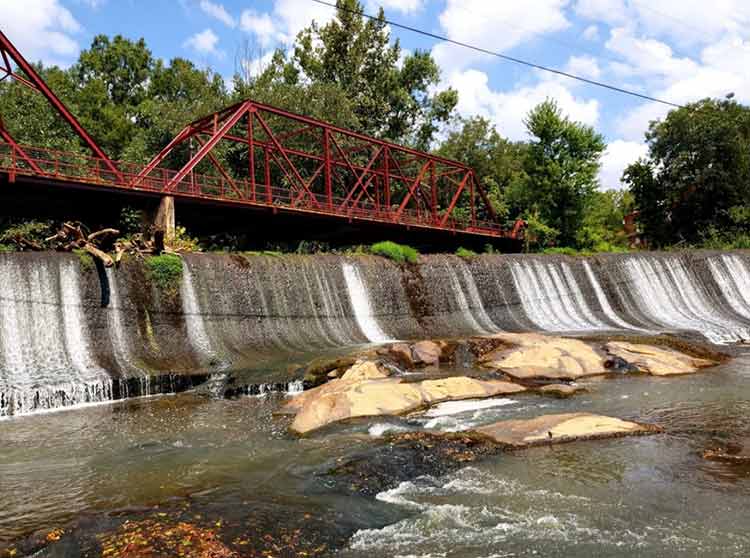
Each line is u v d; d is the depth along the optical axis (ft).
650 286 135.64
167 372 74.38
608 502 32.32
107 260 81.92
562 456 39.75
